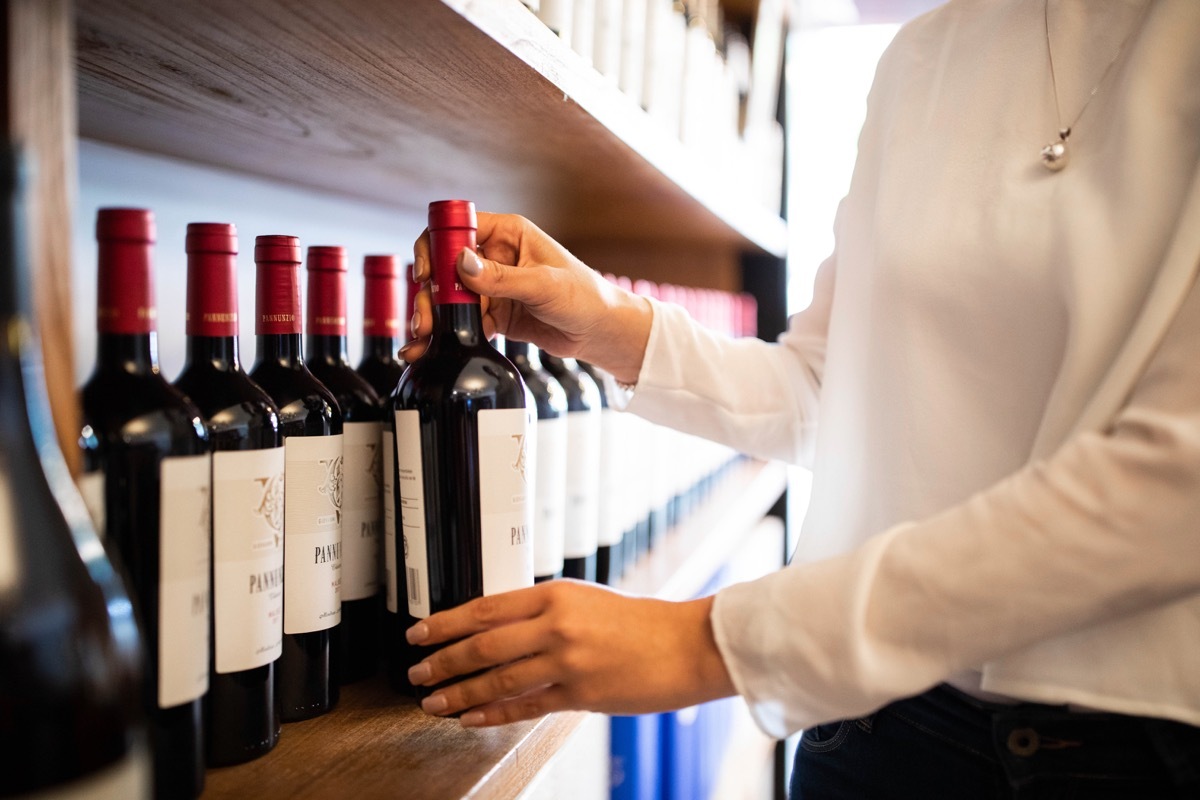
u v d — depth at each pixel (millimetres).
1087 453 490
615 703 561
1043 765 655
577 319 840
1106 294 592
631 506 1327
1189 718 569
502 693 569
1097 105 658
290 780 566
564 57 734
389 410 734
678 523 1686
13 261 314
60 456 369
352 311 1365
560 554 920
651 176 1196
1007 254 664
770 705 545
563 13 926
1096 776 640
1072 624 500
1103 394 542
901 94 812
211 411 571
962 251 690
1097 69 667
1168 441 466
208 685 556
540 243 838
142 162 935
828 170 2996
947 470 708
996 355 683
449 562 684
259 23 554
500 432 685
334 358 775
